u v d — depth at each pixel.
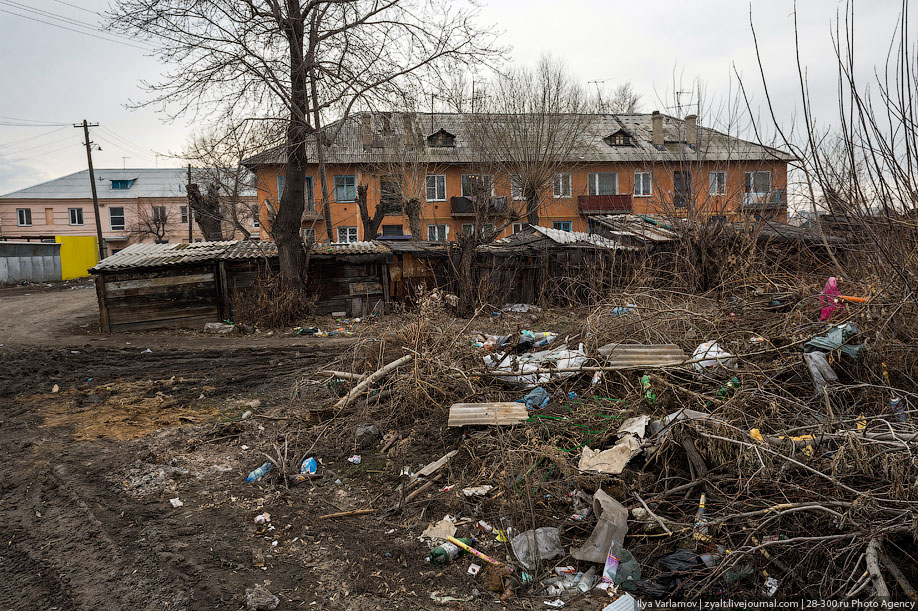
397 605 3.22
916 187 3.99
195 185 22.27
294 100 14.33
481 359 6.67
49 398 7.90
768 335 5.57
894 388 4.19
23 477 5.16
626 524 3.55
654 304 6.96
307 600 3.27
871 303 4.81
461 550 3.68
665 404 4.81
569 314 11.98
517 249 17.28
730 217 12.21
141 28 12.97
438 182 32.34
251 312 14.53
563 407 5.22
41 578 3.56
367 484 4.76
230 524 4.18
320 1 13.98
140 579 3.49
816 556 3.16
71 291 26.34
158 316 14.32
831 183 4.39
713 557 3.28
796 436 3.97
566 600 3.23
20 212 45.81
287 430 6.06
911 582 2.90
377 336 7.68
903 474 3.31
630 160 31.00
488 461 4.64
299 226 15.23
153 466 5.25
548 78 25.09
